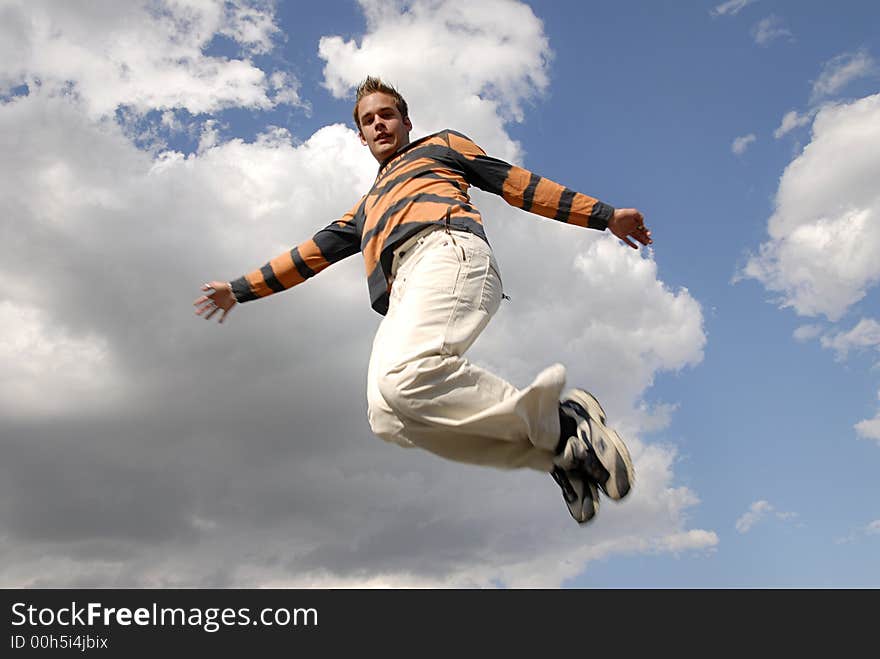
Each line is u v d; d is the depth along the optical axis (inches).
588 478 80.0
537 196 95.1
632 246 95.9
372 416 86.5
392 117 101.5
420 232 87.4
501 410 75.6
